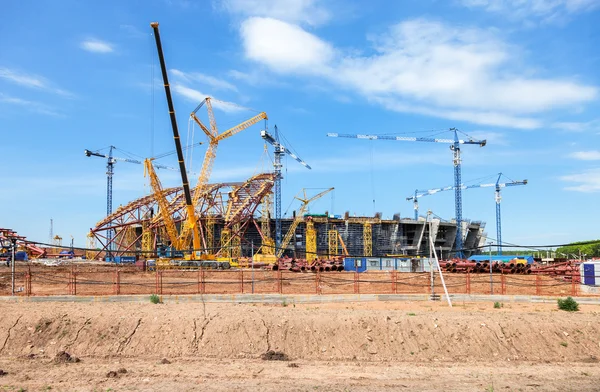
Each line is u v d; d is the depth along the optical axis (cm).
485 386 1745
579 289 4712
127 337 2325
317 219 18450
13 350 2289
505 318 2470
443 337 2278
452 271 8100
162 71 9569
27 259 11769
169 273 7694
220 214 16575
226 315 2452
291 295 3675
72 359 2112
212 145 12644
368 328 2327
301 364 2042
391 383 1756
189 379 1781
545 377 1878
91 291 4603
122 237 16688
